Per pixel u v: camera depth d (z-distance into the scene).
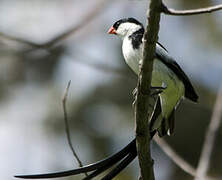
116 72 12.01
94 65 12.02
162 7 5.64
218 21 13.16
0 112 12.61
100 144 11.91
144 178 6.47
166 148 8.73
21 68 12.89
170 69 7.85
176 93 7.83
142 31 8.30
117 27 8.77
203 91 13.20
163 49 7.92
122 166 6.46
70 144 7.29
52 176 6.16
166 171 12.55
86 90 12.36
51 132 12.08
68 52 12.50
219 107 8.70
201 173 8.03
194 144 12.53
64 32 12.08
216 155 12.50
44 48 11.24
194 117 12.66
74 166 11.77
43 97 12.62
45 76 12.90
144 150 6.35
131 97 12.20
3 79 12.96
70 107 12.18
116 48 12.70
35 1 13.59
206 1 12.91
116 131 12.01
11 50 12.63
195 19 13.29
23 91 12.82
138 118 6.22
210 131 8.50
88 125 12.02
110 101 12.20
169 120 7.76
